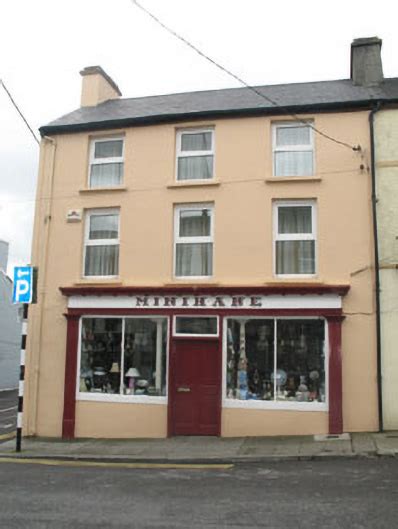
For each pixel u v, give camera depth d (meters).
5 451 12.62
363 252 13.60
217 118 14.93
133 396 14.43
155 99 17.20
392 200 13.68
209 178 14.97
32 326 15.30
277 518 6.78
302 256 14.08
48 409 14.90
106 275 15.23
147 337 14.67
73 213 15.51
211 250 14.62
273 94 15.81
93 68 17.59
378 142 13.98
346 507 7.19
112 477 9.54
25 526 6.54
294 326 13.79
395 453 10.69
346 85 15.95
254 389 13.80
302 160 14.52
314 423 13.27
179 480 9.20
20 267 13.51
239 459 11.09
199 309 14.16
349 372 13.23
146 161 15.27
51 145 16.05
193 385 14.10
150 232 14.93
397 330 13.17
